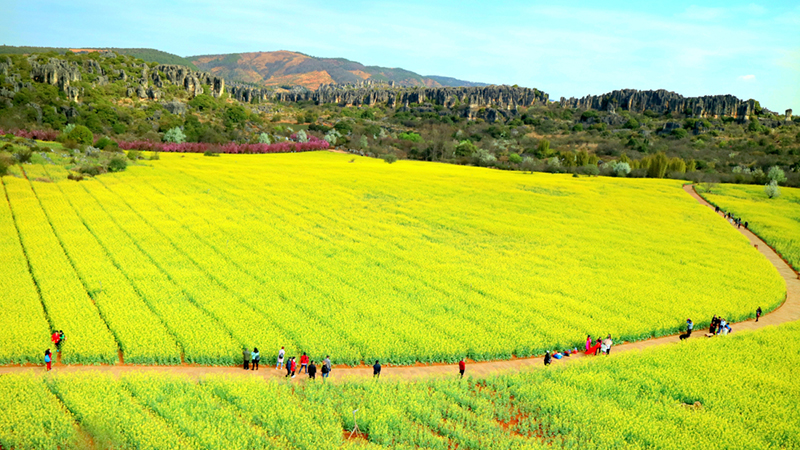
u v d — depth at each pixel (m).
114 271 42.38
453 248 56.50
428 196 83.38
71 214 59.06
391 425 23.11
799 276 54.56
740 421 24.56
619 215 77.31
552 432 23.36
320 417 23.22
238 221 61.62
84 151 94.12
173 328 32.59
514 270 49.88
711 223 74.94
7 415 21.80
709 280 49.94
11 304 34.75
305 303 38.16
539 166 132.62
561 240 62.16
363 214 69.56
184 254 48.78
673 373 29.45
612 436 22.55
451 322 36.12
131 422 21.86
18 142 91.50
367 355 30.67
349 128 195.50
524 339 34.00
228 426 22.09
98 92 155.62
